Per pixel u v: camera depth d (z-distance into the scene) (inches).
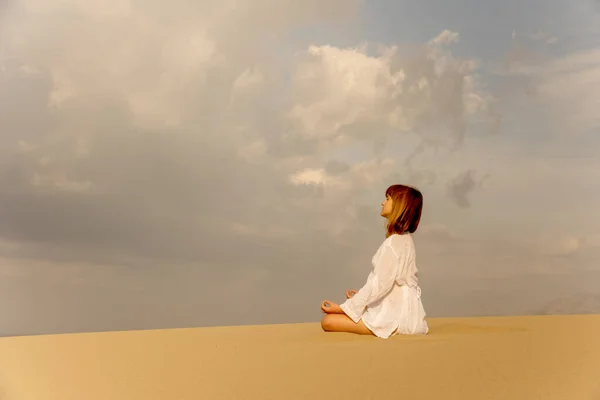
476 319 160.9
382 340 109.5
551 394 73.5
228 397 72.4
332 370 82.8
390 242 126.1
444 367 83.6
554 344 99.7
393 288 126.0
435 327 134.7
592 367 82.5
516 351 92.4
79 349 107.7
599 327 124.0
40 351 105.9
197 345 110.5
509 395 71.4
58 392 79.7
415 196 130.0
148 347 109.0
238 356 94.8
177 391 75.8
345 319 124.5
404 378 78.5
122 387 78.6
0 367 92.6
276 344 107.1
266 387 76.0
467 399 70.7
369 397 71.2
